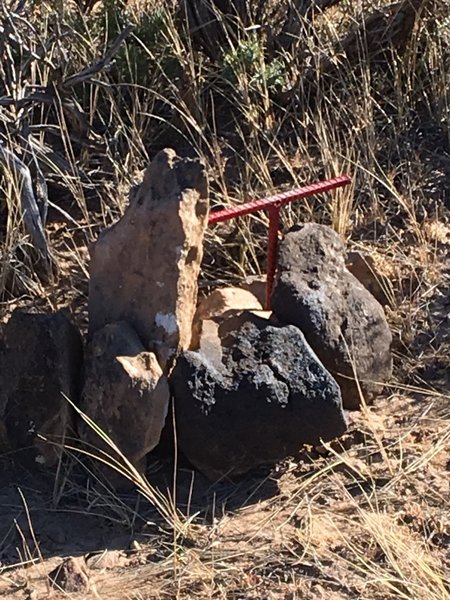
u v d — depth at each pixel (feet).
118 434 11.28
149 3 19.10
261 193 15.85
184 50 17.69
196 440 11.38
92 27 18.02
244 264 14.84
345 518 11.11
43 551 10.93
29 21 16.44
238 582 10.41
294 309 12.22
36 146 15.26
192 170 11.71
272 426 11.41
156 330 11.61
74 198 16.11
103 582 10.50
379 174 16.53
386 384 12.91
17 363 11.66
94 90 17.22
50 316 11.69
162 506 11.21
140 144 16.30
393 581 10.25
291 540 10.87
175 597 10.28
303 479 11.69
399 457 11.90
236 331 11.91
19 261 14.65
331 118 17.35
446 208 16.11
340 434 11.66
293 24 18.16
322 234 12.92
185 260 11.60
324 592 10.23
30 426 11.63
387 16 18.02
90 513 11.37
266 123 17.07
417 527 10.94
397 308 14.14
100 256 12.00
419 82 18.20
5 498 11.56
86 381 11.44
